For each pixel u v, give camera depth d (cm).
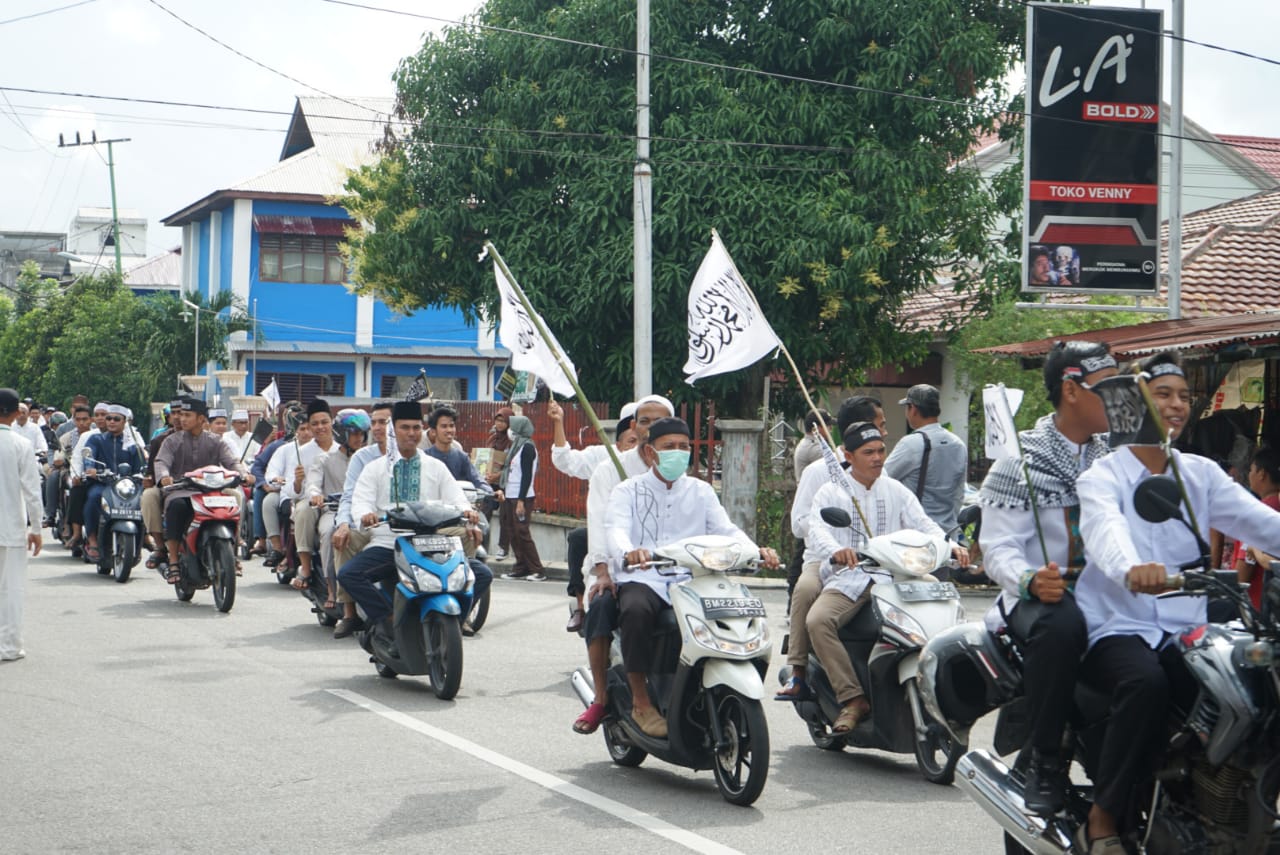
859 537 772
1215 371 1411
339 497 1188
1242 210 2577
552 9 2053
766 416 1881
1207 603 502
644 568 676
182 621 1247
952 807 660
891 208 1938
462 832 598
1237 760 397
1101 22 1622
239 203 4319
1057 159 1622
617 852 570
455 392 4603
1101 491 436
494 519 2075
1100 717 439
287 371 4456
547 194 2023
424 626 930
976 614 1370
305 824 607
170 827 598
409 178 2100
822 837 600
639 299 1773
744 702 646
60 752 737
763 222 1878
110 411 1616
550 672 1022
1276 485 880
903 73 1945
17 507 1022
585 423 1967
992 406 474
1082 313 2017
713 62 1989
